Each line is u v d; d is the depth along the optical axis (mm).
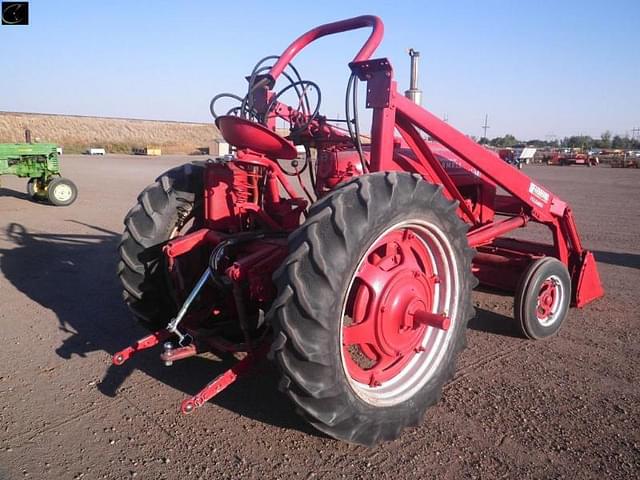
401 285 2861
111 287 5477
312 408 2441
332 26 3521
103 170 24797
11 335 4145
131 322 4461
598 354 4008
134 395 3246
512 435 2879
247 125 3072
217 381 2648
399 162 4074
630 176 28688
